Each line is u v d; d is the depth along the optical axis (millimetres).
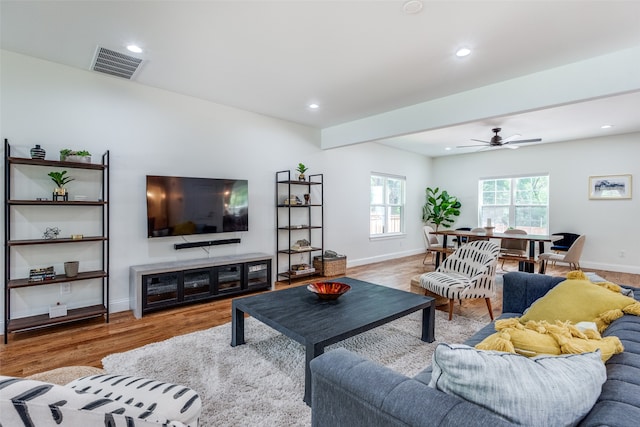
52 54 2945
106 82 3410
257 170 4750
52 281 2898
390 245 7301
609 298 1623
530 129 5402
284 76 3387
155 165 3754
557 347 1086
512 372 869
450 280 3379
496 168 7395
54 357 2471
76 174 3238
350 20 2365
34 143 3023
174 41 2688
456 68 3162
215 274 3920
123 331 2973
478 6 2189
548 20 2348
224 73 3314
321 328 2068
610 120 4816
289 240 4930
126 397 1150
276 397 1946
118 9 2252
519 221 7086
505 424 774
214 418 1746
